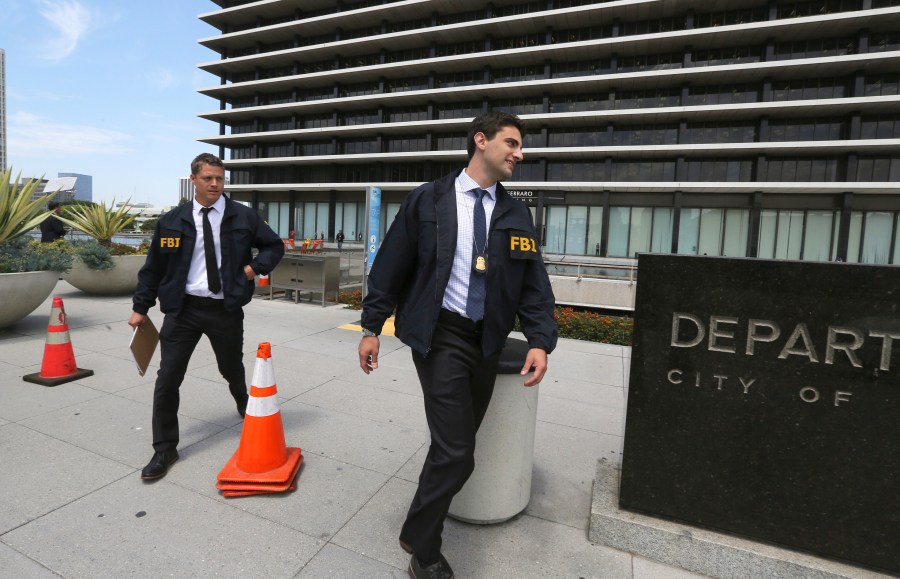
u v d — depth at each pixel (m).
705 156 34.62
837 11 32.25
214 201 2.83
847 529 1.93
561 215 36.97
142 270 2.86
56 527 2.20
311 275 9.47
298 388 4.36
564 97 38.88
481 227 1.90
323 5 47.81
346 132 45.25
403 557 2.09
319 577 1.94
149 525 2.24
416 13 43.12
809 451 1.96
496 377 2.18
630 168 36.44
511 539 2.28
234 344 3.08
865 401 1.87
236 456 2.75
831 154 32.22
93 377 4.38
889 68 31.28
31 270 5.95
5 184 6.06
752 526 2.06
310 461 2.96
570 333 7.62
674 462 2.17
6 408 3.59
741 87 34.34
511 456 2.34
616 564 2.12
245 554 2.06
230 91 50.66
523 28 39.62
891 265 1.81
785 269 1.94
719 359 2.06
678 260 2.10
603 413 4.08
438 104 43.88
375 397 4.18
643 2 34.50
